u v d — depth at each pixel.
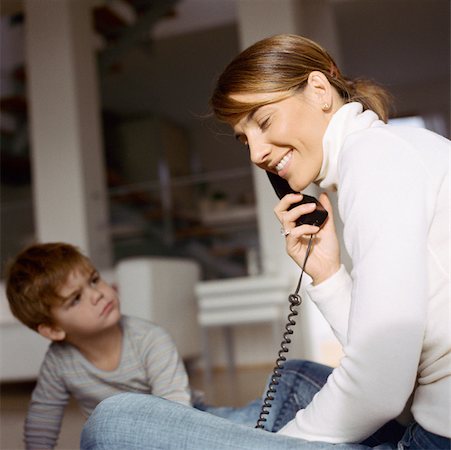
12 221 6.43
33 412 1.61
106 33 6.78
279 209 1.04
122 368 1.55
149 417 0.85
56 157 5.16
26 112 7.39
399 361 0.74
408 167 0.79
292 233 0.99
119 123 10.46
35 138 5.22
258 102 0.94
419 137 0.83
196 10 7.19
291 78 0.94
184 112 10.41
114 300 1.56
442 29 7.82
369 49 8.38
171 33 7.55
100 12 6.20
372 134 0.85
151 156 10.31
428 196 0.79
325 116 0.97
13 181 9.14
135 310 3.83
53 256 1.55
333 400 0.80
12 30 7.19
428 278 0.78
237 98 0.96
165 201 6.71
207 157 10.91
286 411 1.19
